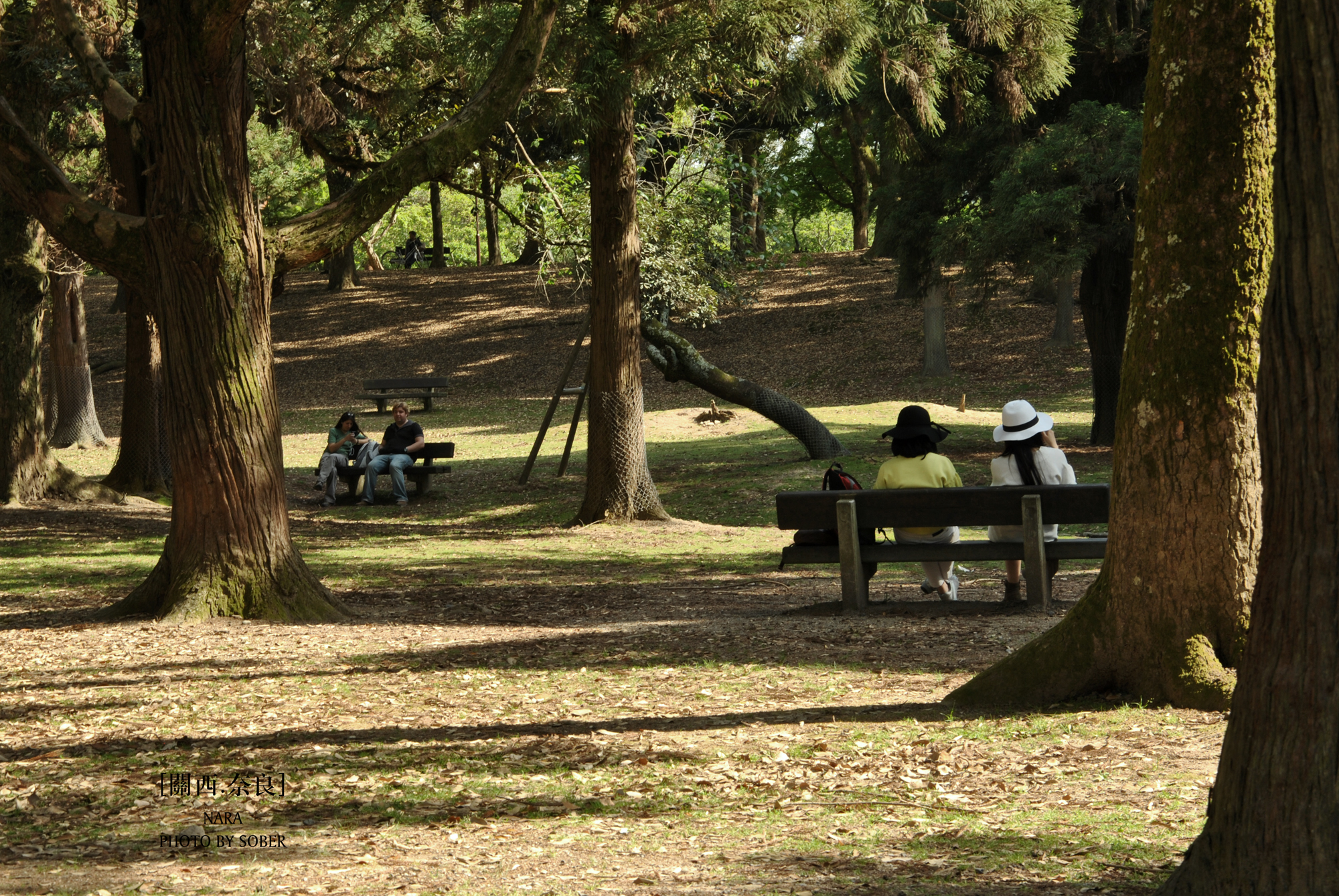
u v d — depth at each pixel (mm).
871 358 37844
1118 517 5555
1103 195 20422
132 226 9359
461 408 35031
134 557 14070
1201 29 5059
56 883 3586
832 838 3939
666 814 4293
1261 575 2846
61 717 6207
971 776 4625
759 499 19453
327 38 15945
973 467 21609
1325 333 2658
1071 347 36625
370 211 9922
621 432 17453
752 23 14039
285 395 38219
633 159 16766
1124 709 5301
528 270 51500
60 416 28812
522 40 10219
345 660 7738
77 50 10188
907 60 16781
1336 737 2678
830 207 58812
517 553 14898
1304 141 2643
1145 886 3303
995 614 8266
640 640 8094
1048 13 16922
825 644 7504
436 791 4684
